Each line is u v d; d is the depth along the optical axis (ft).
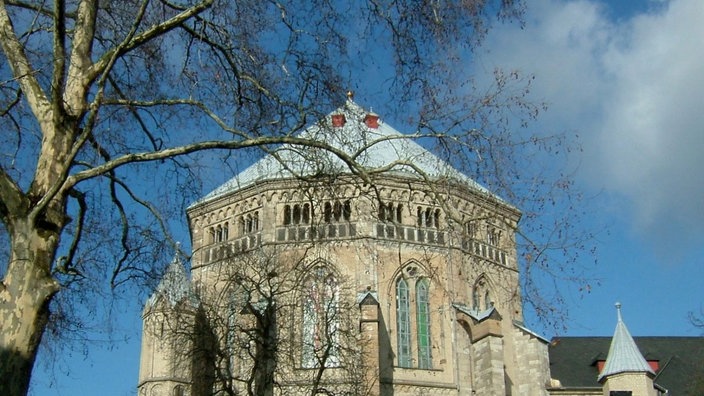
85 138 59.57
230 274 200.64
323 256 198.18
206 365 188.34
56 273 71.20
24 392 55.01
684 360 295.89
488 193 72.43
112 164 62.44
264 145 72.08
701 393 248.32
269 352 181.78
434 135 70.44
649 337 310.45
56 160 60.90
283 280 182.80
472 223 80.89
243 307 181.06
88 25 65.98
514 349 226.58
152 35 65.36
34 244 57.93
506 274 230.68
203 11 70.59
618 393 251.19
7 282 56.95
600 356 284.61
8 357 54.65
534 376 221.66
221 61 77.82
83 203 70.90
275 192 217.56
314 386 170.40
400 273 214.28
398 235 88.84
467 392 211.82
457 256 201.36
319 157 73.72
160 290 87.81
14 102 73.15
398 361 209.77
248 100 77.00
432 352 213.87
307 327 201.98
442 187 74.08
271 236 213.05
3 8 66.80
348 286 207.72
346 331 185.37
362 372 192.34
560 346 296.30
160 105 77.10
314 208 81.35
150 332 183.11
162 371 214.90
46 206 58.39
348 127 76.74
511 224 71.61
